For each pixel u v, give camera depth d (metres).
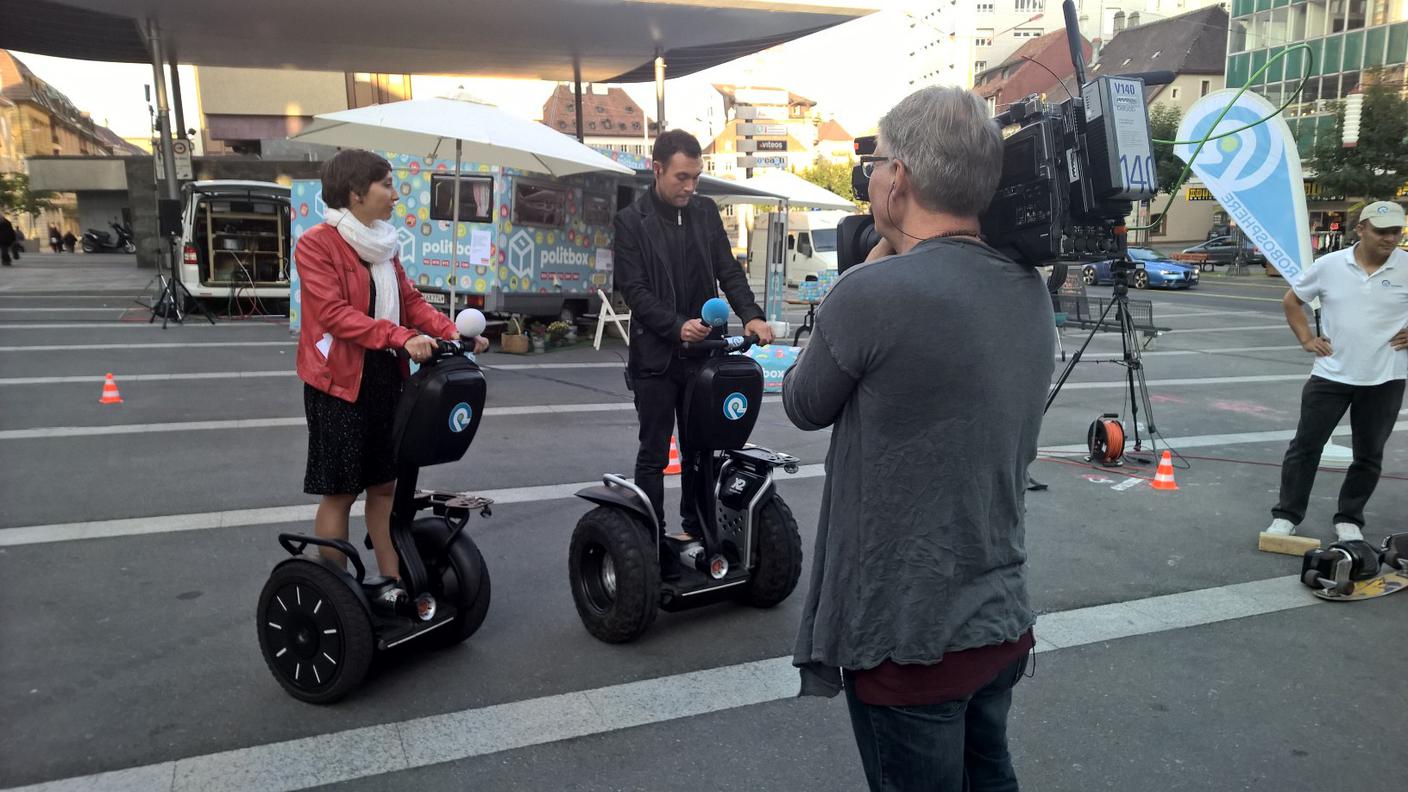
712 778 2.76
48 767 2.71
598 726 3.04
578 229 13.44
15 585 4.08
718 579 3.78
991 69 76.00
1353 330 4.60
